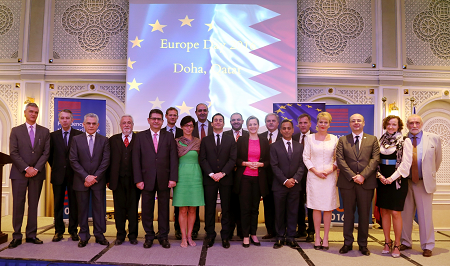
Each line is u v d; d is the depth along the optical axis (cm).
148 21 500
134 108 493
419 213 313
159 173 316
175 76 496
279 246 321
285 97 496
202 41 501
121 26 515
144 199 320
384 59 509
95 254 295
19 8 517
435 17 520
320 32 518
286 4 504
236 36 503
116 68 511
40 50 508
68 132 354
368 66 512
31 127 326
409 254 310
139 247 319
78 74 507
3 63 511
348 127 434
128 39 498
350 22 518
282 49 500
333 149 323
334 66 513
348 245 311
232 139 330
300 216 366
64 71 509
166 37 500
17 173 320
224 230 324
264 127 494
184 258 287
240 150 328
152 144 321
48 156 333
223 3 505
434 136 317
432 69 516
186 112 494
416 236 390
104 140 329
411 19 520
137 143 319
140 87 495
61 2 518
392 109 500
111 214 464
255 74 499
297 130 423
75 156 320
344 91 520
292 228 328
